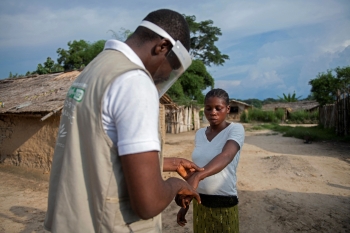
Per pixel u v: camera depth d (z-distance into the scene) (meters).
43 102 7.66
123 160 1.01
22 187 6.51
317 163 8.63
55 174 1.25
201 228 2.25
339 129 15.48
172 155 10.79
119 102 1.03
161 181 1.06
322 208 4.98
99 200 1.09
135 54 1.20
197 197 1.36
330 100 20.12
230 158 1.95
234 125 2.27
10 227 4.46
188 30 1.32
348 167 8.16
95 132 1.06
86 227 1.13
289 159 8.80
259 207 5.05
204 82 29.80
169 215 4.77
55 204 1.16
